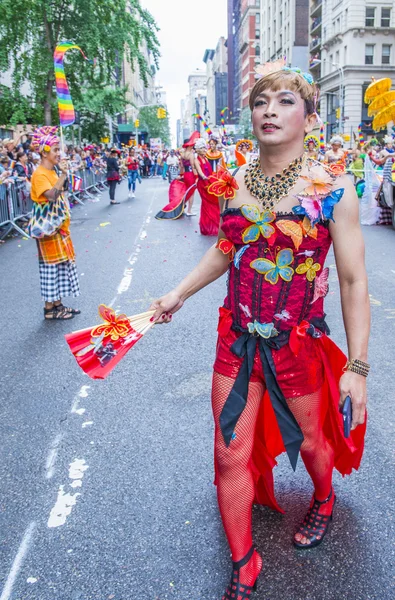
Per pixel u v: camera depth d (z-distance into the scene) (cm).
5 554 252
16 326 578
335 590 224
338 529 258
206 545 252
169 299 230
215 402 218
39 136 551
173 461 319
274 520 266
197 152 1020
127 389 417
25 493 296
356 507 274
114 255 941
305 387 214
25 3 1672
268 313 207
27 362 478
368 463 311
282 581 229
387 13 5356
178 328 544
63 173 556
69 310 601
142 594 226
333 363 233
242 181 210
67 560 247
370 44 5397
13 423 371
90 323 579
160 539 257
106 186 2772
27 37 1850
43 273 583
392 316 561
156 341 512
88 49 1825
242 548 215
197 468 311
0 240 1135
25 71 1880
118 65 2041
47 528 268
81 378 441
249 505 213
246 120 6994
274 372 207
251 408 212
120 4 1866
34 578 238
